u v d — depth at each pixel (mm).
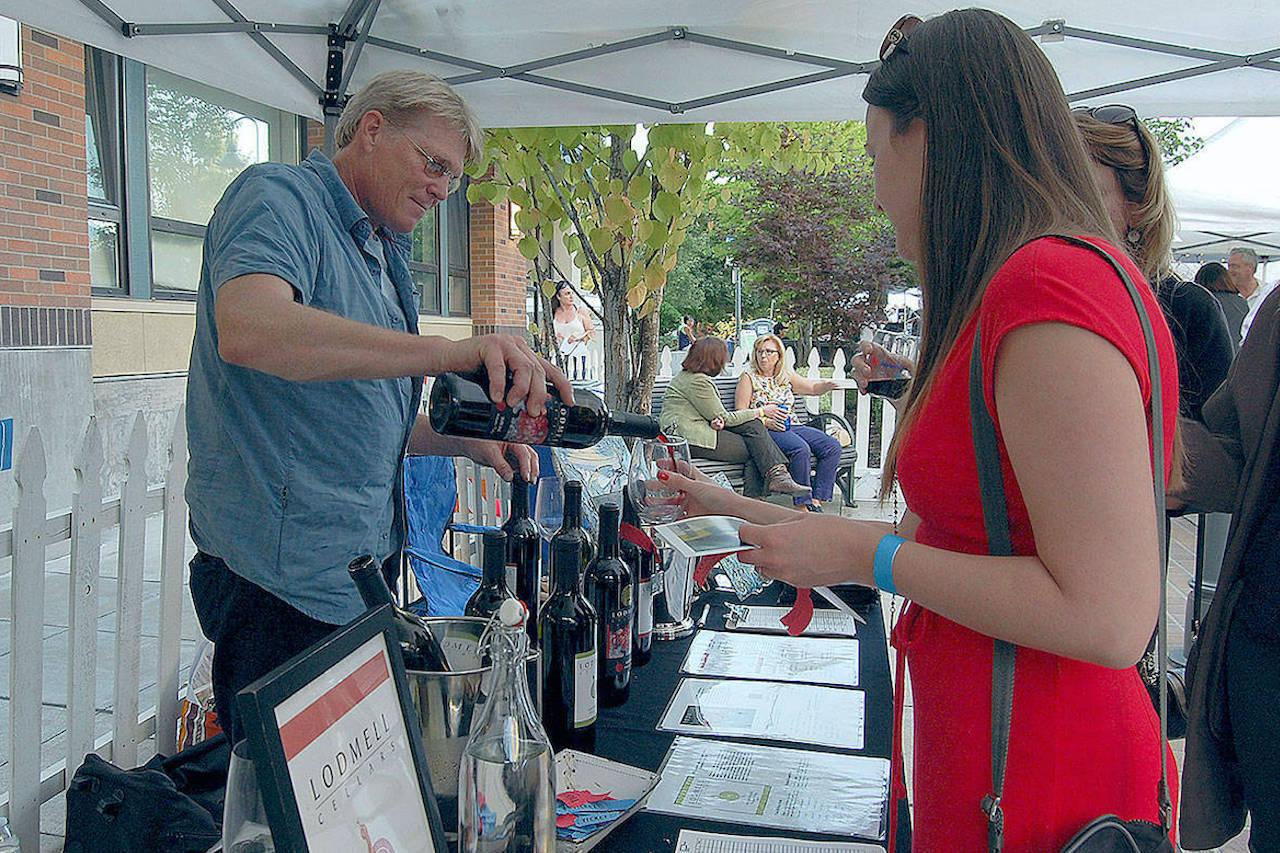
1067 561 812
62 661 3562
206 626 1657
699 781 1341
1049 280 848
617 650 1619
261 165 1562
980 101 959
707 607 2262
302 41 3064
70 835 1587
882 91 1048
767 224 13805
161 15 2684
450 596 2414
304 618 1621
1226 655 1634
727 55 3156
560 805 1212
